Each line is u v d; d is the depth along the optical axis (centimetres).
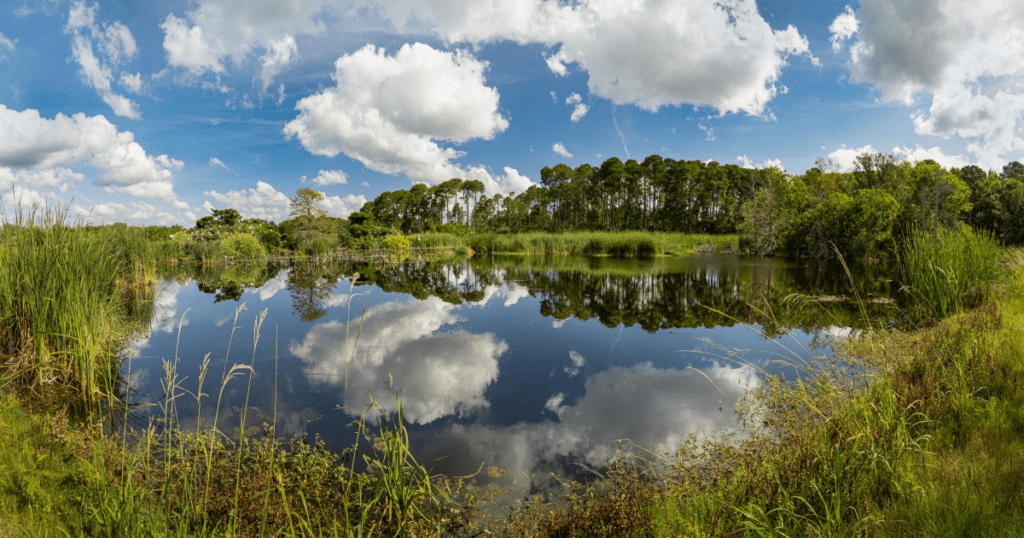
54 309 555
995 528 229
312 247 3422
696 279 1727
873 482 285
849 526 250
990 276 801
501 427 469
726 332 872
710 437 437
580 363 689
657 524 281
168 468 285
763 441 405
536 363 690
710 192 6525
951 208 2620
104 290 754
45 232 664
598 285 1579
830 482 282
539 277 1838
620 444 426
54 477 307
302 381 606
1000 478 269
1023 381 388
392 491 295
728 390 564
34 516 259
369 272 2125
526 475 375
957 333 503
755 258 2848
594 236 3497
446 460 400
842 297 1210
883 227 2373
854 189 3822
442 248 3894
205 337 846
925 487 277
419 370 655
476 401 540
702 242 3859
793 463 304
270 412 503
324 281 1766
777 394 529
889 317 910
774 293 1339
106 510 250
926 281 795
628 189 6731
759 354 718
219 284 1664
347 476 367
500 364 686
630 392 566
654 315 1045
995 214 2827
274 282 1738
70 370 561
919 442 334
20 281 587
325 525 299
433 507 329
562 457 405
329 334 869
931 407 364
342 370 652
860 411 354
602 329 911
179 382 604
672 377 621
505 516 319
